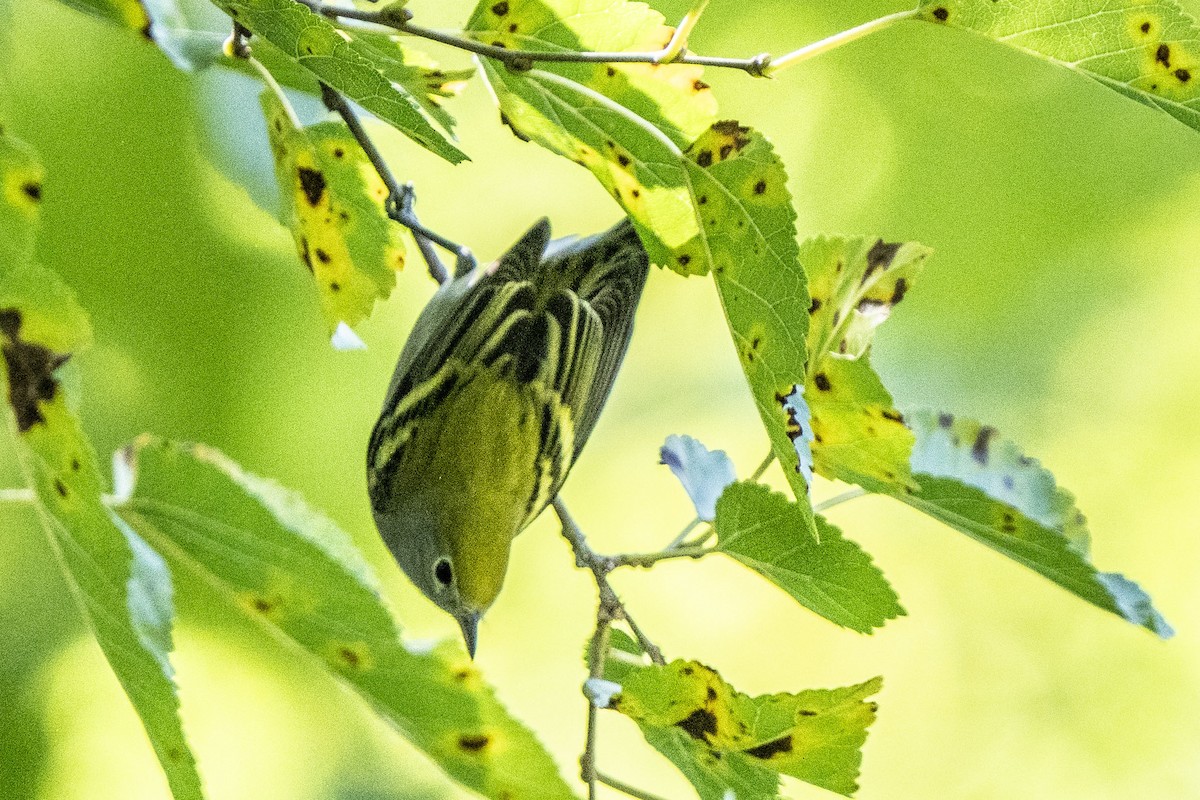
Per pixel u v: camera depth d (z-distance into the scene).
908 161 13.76
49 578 12.71
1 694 12.49
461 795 13.16
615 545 15.37
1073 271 14.16
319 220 6.42
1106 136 13.75
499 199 13.94
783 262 4.85
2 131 3.61
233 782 12.60
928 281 14.14
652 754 14.90
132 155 10.27
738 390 15.41
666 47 5.32
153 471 4.01
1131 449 15.73
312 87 6.77
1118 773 16.33
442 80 5.82
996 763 16.56
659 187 5.59
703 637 15.90
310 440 11.41
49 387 3.70
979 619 16.95
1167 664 16.67
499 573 9.31
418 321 9.34
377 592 3.98
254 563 4.01
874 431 5.79
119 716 12.89
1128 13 5.09
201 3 6.33
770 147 4.78
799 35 13.05
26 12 9.86
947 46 13.38
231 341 10.95
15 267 3.64
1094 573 5.80
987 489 5.96
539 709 14.79
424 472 9.27
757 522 5.89
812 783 5.25
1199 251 14.21
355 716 12.92
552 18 5.36
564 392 9.17
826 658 16.16
